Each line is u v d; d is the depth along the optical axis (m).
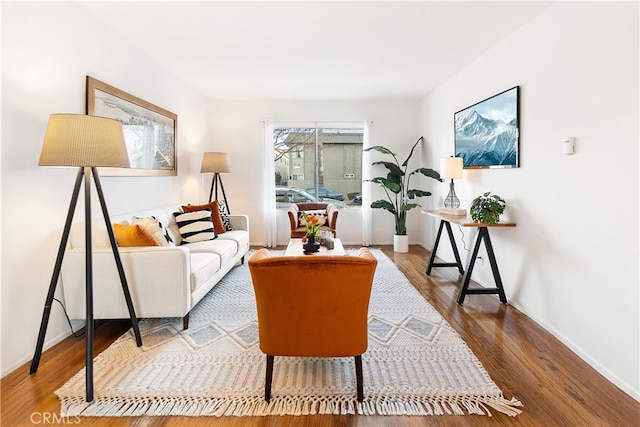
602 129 2.12
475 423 1.62
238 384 1.92
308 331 1.74
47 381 1.95
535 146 2.79
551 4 2.59
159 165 3.90
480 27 3.00
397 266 4.54
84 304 2.47
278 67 4.09
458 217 3.60
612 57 2.04
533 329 2.65
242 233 4.43
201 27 3.02
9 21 2.06
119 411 1.70
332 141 6.02
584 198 2.27
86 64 2.71
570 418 1.65
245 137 5.84
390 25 2.99
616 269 2.02
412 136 5.94
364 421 1.64
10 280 2.08
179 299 2.50
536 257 2.79
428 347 2.34
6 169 2.05
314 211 5.49
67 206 2.52
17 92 2.12
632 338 1.89
